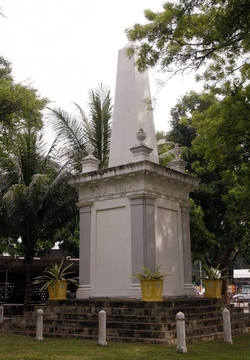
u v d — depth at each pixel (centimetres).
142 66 1294
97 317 1246
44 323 1323
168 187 1528
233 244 2283
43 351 972
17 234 1889
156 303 1191
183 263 1527
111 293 1414
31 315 1397
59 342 1125
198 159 2294
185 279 1518
